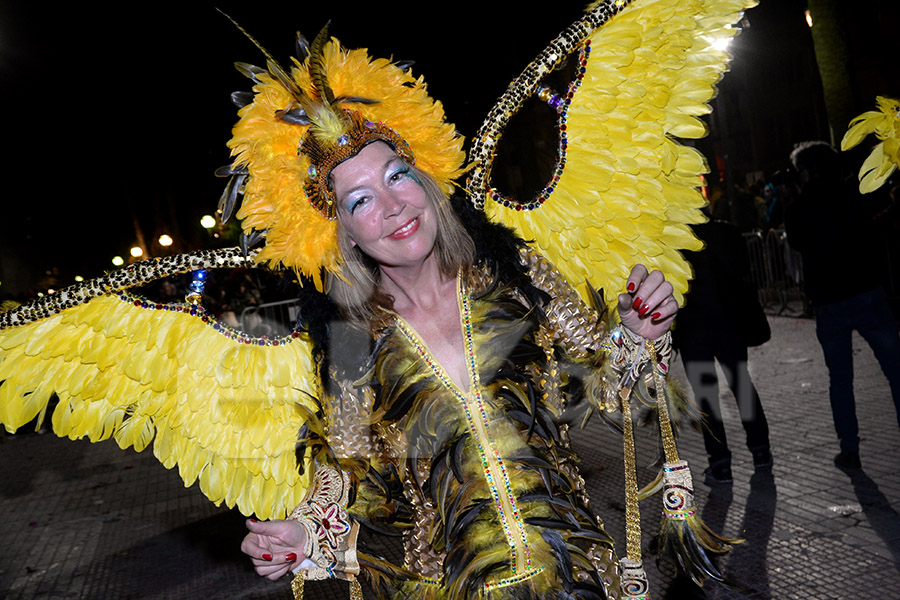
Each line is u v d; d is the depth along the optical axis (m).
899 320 7.82
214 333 2.03
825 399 6.16
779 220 11.63
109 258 33.38
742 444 5.34
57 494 6.95
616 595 1.75
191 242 26.95
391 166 1.74
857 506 4.02
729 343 4.57
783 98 34.75
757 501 4.30
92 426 2.01
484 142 1.91
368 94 1.80
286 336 2.05
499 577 1.69
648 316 1.70
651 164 1.92
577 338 1.79
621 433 1.84
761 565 3.57
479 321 1.77
